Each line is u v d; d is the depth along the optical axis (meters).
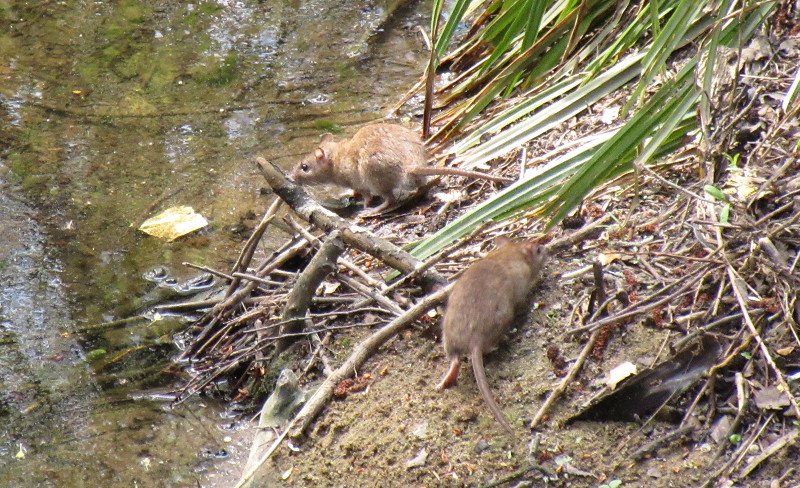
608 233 9.81
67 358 10.58
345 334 9.76
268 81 16.55
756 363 7.84
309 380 9.41
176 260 12.13
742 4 10.16
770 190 9.16
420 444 8.19
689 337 8.01
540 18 13.25
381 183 12.34
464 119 13.22
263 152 14.52
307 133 14.95
